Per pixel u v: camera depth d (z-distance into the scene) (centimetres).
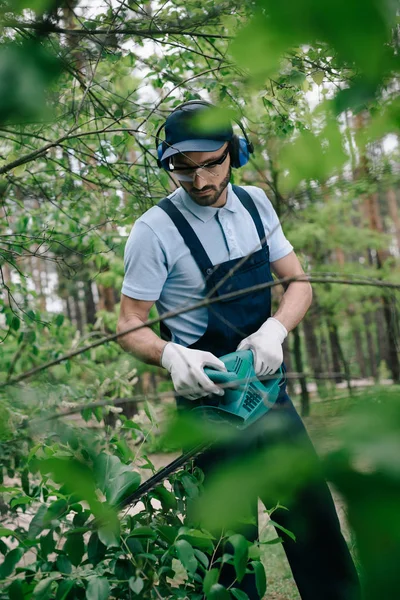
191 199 198
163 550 146
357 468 21
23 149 234
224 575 172
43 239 218
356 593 23
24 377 71
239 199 205
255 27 22
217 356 196
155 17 125
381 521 20
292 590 254
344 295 862
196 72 252
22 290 331
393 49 23
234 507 26
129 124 226
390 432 22
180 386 172
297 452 26
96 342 72
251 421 170
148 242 195
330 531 174
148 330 193
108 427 177
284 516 179
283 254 215
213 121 38
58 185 270
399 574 20
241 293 70
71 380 268
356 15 21
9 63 24
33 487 160
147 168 243
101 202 266
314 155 35
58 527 133
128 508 147
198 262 195
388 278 657
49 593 122
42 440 136
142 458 170
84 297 1285
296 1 21
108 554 142
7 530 133
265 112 186
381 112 32
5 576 126
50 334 359
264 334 186
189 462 164
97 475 124
